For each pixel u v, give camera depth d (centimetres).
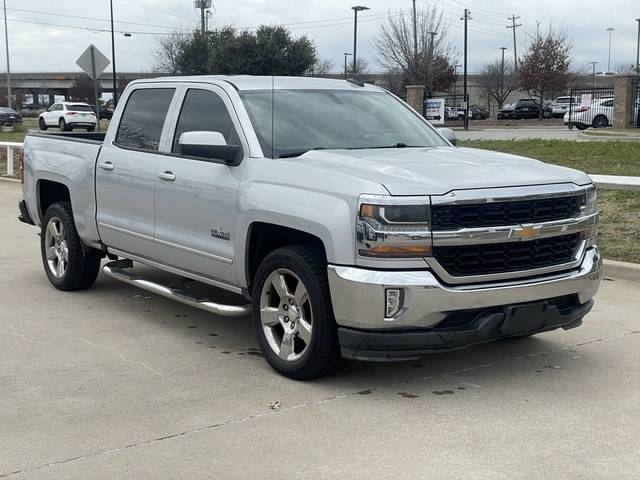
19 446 425
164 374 545
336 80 693
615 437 438
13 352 593
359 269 477
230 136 593
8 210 1407
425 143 638
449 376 542
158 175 639
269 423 457
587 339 629
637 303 740
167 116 660
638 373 547
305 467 400
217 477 389
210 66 5544
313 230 497
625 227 982
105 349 603
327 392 509
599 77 7925
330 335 505
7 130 4791
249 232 553
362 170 505
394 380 533
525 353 594
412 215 470
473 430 447
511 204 497
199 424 455
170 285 711
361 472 394
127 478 388
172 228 634
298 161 541
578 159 1644
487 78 8181
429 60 5550
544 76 5872
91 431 445
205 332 653
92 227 733
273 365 544
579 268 538
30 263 936
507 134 3259
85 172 732
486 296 486
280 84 638
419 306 471
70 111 4566
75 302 751
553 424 456
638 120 3419
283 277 534
